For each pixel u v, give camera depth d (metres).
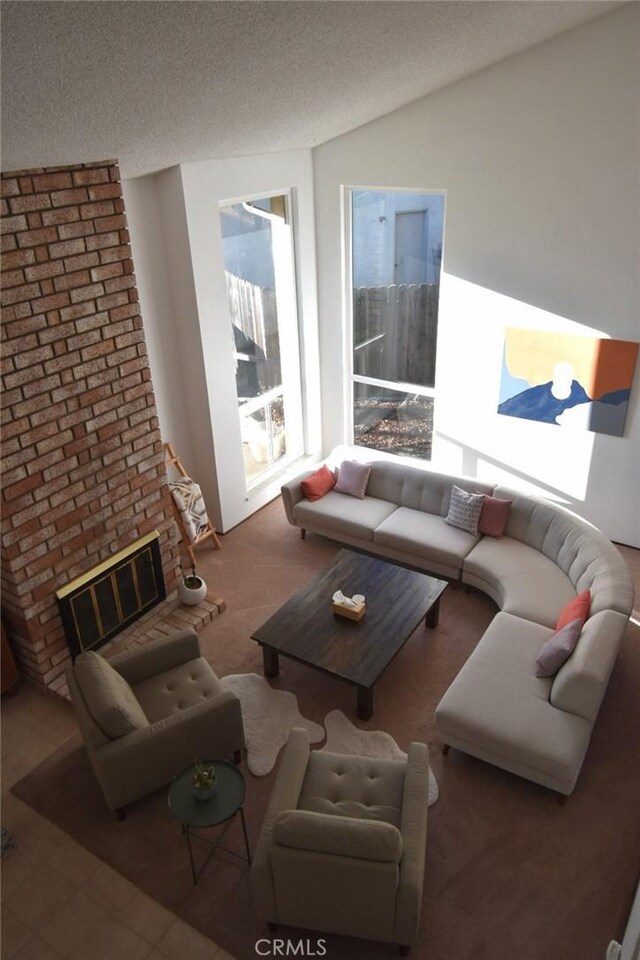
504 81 5.15
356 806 3.32
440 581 5.01
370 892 2.90
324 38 3.22
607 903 3.33
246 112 4.13
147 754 3.63
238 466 6.37
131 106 3.20
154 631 5.08
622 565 4.66
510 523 5.57
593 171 5.06
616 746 4.14
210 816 3.24
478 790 3.90
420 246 6.20
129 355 4.56
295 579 5.76
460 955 3.15
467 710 3.91
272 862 2.92
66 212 3.94
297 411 7.20
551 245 5.44
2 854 3.62
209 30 2.59
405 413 7.01
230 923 3.30
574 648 4.08
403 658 4.86
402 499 6.13
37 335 3.96
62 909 3.38
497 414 6.27
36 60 2.30
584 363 5.61
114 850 3.64
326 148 6.13
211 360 5.75
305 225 6.39
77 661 3.82
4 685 4.52
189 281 5.41
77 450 4.38
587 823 3.71
